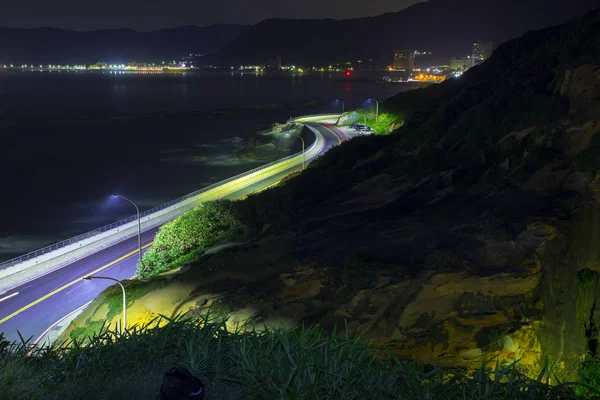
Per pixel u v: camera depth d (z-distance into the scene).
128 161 105.94
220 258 25.73
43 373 5.70
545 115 30.69
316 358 5.66
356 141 59.75
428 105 71.38
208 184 86.56
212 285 22.94
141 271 36.69
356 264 20.25
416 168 36.56
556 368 16.36
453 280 18.08
